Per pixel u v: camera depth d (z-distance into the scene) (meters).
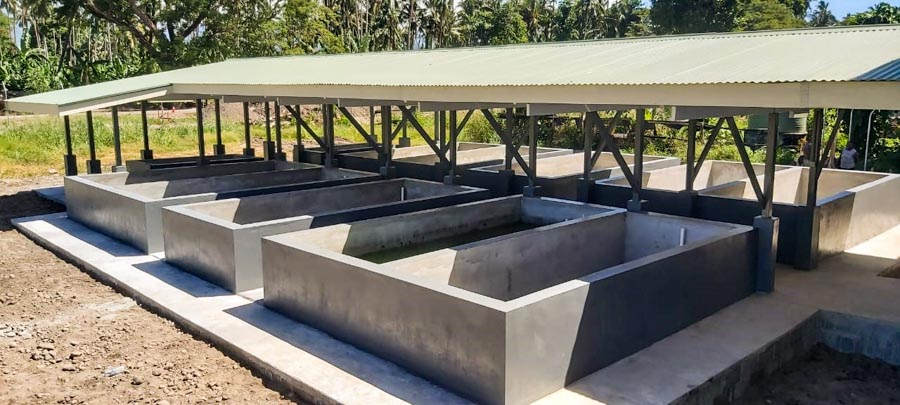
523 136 10.22
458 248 5.77
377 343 5.05
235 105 30.30
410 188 9.72
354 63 10.29
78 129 20.97
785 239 7.36
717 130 8.22
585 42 8.96
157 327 5.96
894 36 5.71
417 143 21.17
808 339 5.73
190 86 10.15
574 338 4.50
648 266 5.04
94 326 5.98
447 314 4.43
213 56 27.48
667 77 4.85
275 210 8.61
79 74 32.59
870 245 8.39
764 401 4.81
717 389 4.66
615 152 7.33
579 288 4.50
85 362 5.20
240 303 6.29
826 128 17.05
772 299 6.19
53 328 5.94
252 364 5.08
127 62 34.03
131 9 27.84
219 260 6.75
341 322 5.36
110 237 8.95
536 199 8.15
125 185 9.97
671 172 10.71
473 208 7.83
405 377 4.70
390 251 7.07
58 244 8.58
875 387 5.02
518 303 4.17
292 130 25.83
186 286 6.81
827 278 6.87
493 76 6.34
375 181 9.97
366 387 4.53
